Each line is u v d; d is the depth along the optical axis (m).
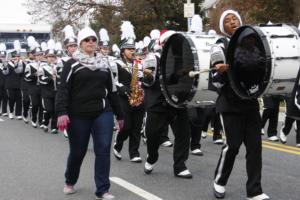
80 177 6.89
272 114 9.85
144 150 9.09
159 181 6.64
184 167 6.80
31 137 10.88
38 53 12.36
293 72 4.92
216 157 8.30
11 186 6.54
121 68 7.81
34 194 6.13
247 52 5.11
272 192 6.02
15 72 14.12
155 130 6.73
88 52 5.69
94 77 5.66
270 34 4.92
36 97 12.52
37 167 7.64
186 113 6.77
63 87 5.59
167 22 27.42
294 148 9.03
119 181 6.65
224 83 5.43
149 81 6.62
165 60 6.42
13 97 14.80
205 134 10.27
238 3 19.39
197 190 6.15
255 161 5.51
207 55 5.87
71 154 5.85
